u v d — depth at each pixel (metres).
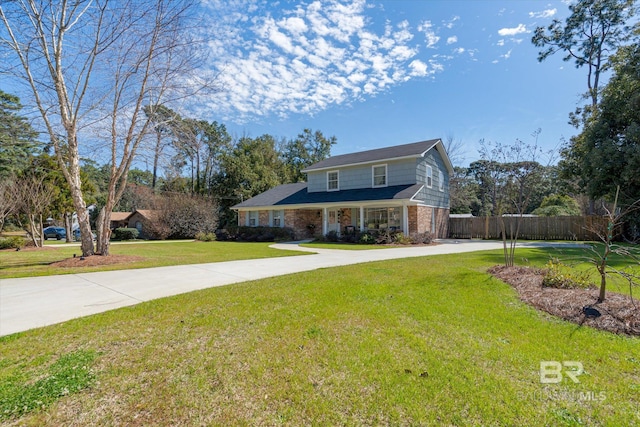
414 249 13.53
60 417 2.29
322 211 22.48
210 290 5.97
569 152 19.95
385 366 2.97
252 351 3.31
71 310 4.82
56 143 9.62
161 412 2.35
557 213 25.00
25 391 2.58
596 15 20.84
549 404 2.40
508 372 2.85
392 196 16.56
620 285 5.70
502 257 10.09
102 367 3.00
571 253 11.06
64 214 21.25
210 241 21.58
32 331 3.92
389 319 4.20
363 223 18.41
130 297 5.59
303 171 22.39
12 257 12.05
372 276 6.95
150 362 3.10
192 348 3.40
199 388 2.65
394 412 2.31
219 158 31.91
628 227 16.53
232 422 2.23
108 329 3.98
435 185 20.38
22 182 17.14
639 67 15.32
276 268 8.63
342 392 2.56
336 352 3.26
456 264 8.55
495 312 4.45
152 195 28.48
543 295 5.04
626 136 15.09
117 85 9.79
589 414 2.28
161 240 23.48
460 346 3.38
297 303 4.96
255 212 24.28
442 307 4.68
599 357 3.12
